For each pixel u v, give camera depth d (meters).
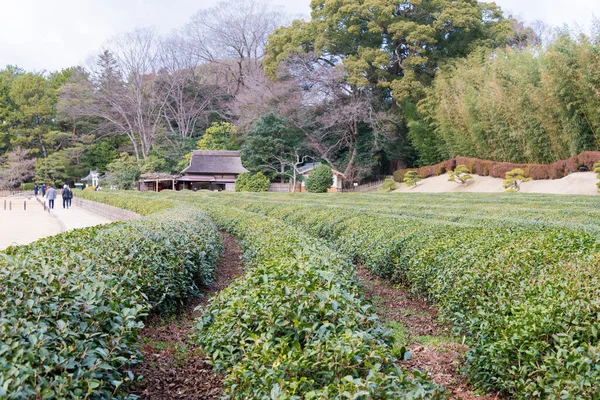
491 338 4.36
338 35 49.19
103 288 4.03
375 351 3.28
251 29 65.31
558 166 30.20
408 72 45.56
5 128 64.94
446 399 3.29
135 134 64.69
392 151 49.09
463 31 48.03
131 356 3.79
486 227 9.12
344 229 11.74
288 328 4.00
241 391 3.47
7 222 23.72
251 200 24.56
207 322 5.23
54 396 2.68
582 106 28.44
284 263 5.46
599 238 6.69
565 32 30.03
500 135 35.12
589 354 3.36
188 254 7.83
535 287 4.59
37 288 3.53
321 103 49.53
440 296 6.41
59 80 74.06
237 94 60.34
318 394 2.79
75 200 40.50
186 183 50.12
